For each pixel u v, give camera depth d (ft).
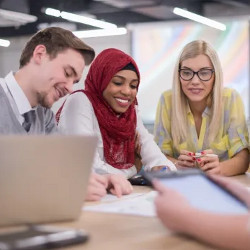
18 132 5.91
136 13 24.43
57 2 22.20
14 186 3.54
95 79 7.33
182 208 3.33
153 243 3.28
